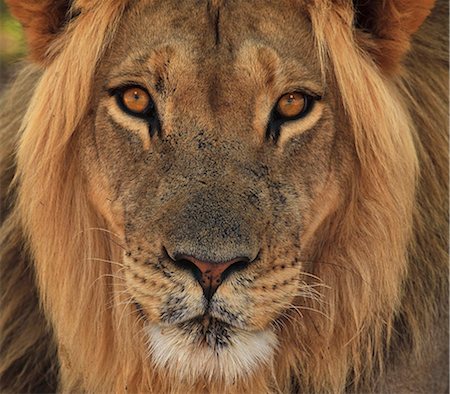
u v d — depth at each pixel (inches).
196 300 251.0
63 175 289.7
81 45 277.3
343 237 291.9
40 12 281.9
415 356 309.9
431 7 280.1
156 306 258.4
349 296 294.2
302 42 271.9
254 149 263.1
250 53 262.5
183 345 259.4
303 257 285.6
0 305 327.9
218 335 257.9
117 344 297.0
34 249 297.1
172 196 258.1
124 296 289.3
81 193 291.1
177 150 262.2
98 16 276.1
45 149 286.2
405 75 309.6
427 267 311.1
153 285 258.7
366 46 286.4
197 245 246.7
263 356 266.2
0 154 326.0
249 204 255.8
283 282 263.9
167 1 272.2
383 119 281.4
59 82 282.4
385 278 289.1
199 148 260.7
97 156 280.5
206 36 264.2
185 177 258.8
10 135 323.0
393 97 292.7
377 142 281.4
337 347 299.0
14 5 282.5
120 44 275.7
